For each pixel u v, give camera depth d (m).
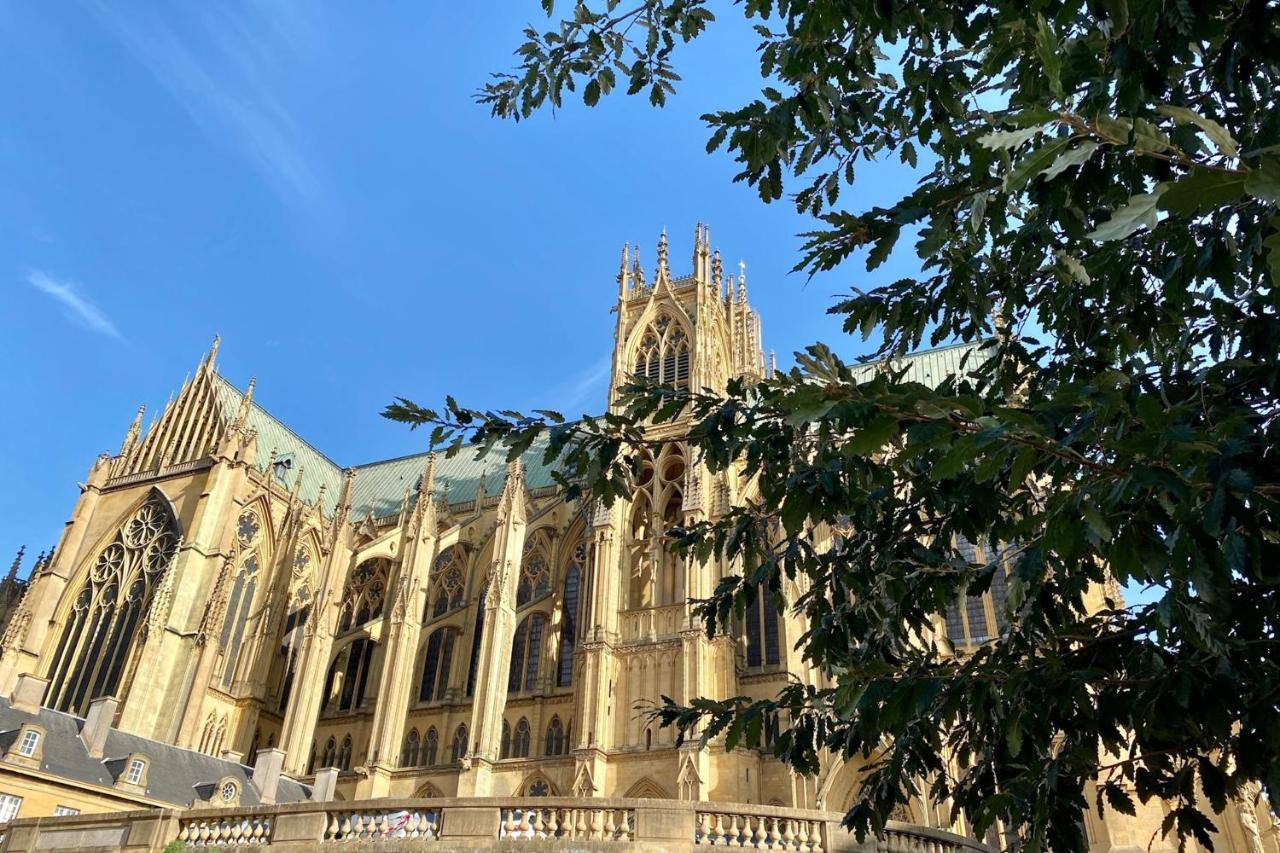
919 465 11.73
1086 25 9.90
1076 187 8.58
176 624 65.44
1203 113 9.88
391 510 88.19
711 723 12.77
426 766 55.44
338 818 24.83
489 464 88.81
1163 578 8.66
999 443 7.12
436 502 79.12
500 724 53.72
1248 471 6.82
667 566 52.31
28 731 47.16
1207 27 7.25
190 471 76.00
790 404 7.50
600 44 12.77
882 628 12.77
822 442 12.35
